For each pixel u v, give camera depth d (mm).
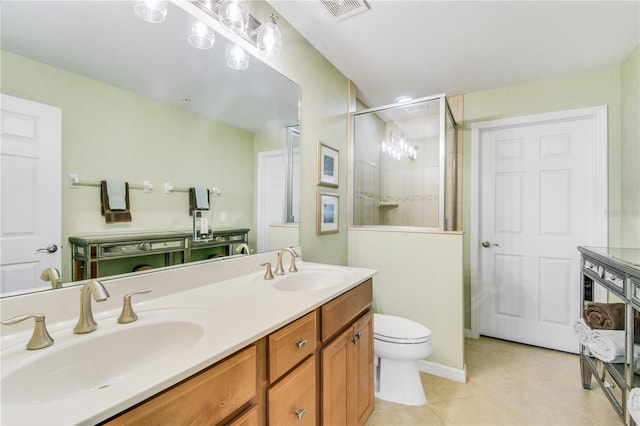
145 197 1109
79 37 926
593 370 1752
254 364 825
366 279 1515
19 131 802
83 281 927
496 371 2146
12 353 691
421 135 2578
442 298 2100
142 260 1095
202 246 1328
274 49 1439
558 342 2484
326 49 2033
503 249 2703
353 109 2547
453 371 2029
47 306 836
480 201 2781
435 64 2223
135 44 1071
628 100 2102
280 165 1749
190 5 1239
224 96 1413
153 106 1132
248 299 1114
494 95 2664
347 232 2475
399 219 2729
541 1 1549
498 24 1744
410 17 1687
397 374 1798
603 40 1902
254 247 1593
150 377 588
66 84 896
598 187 2312
